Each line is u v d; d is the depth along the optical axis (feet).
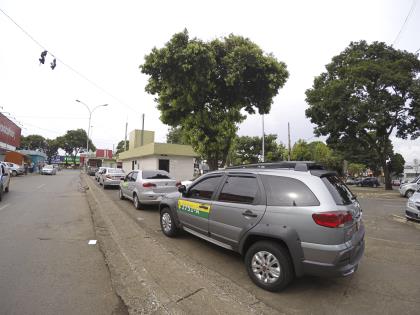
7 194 48.70
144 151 82.89
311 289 13.67
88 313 11.15
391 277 15.34
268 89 36.40
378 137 87.25
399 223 30.89
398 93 73.77
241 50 33.88
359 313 11.61
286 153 134.00
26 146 292.20
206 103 38.50
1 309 11.27
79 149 310.04
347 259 12.55
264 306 11.91
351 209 13.52
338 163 172.35
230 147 39.91
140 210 34.83
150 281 13.65
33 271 15.05
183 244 20.25
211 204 17.24
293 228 12.80
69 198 44.37
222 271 15.58
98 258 17.13
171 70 33.30
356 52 80.23
